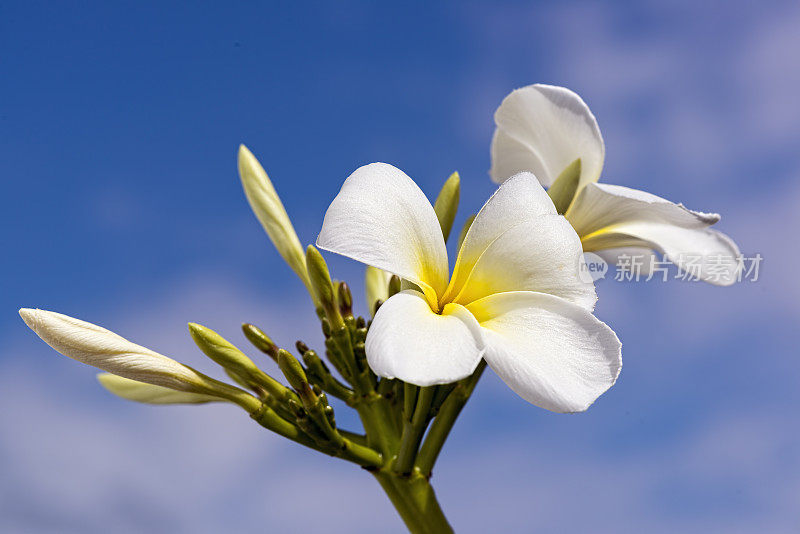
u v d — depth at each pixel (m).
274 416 0.44
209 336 0.44
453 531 0.45
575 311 0.41
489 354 0.40
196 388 0.45
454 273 0.43
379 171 0.42
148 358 0.44
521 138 0.49
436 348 0.40
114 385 0.48
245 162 0.50
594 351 0.41
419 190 0.42
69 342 0.44
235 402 0.45
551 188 0.46
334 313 0.45
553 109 0.47
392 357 0.40
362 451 0.45
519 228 0.42
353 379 0.45
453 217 0.46
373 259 0.41
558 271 0.42
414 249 0.42
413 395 0.44
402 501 0.45
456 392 0.45
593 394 0.40
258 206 0.49
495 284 0.42
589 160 0.46
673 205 0.44
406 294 0.41
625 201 0.46
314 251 0.45
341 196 0.41
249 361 0.45
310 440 0.44
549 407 0.40
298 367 0.44
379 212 0.41
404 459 0.44
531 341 0.41
